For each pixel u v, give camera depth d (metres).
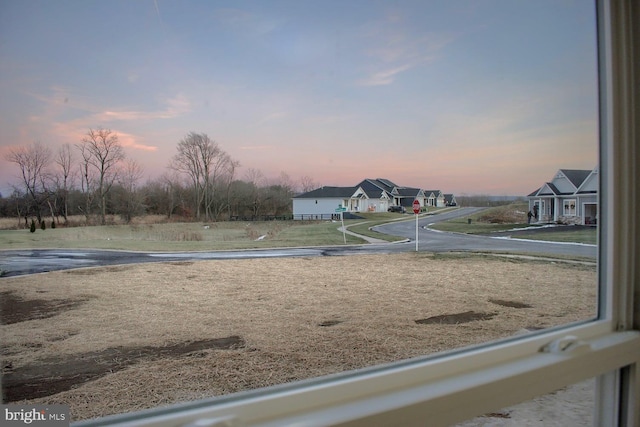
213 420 0.64
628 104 1.34
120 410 1.67
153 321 3.06
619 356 1.19
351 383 0.80
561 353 1.06
